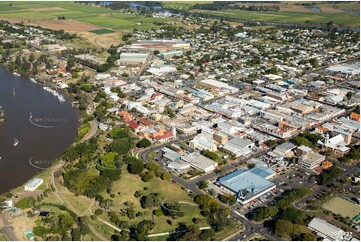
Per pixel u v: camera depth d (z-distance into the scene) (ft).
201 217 609.42
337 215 620.49
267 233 578.25
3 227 572.10
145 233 556.51
